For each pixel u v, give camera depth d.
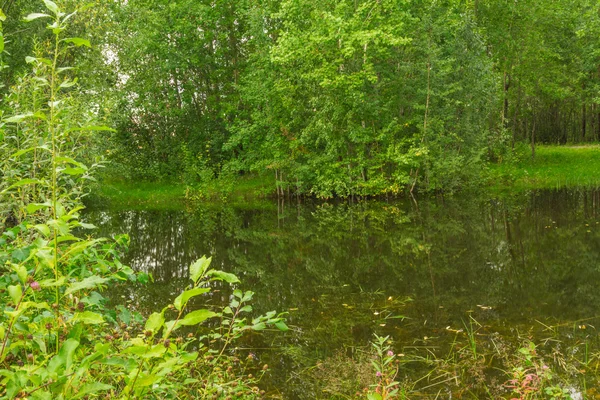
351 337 5.89
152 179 27.33
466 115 21.03
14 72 12.52
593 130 41.88
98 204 20.48
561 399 4.07
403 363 5.09
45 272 2.63
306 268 9.64
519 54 26.75
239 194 23.84
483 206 16.78
